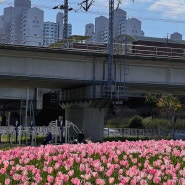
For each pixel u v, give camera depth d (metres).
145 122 73.44
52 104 74.12
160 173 9.68
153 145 15.59
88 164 11.12
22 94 69.19
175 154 13.46
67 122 40.16
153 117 79.94
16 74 38.22
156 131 59.56
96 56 40.19
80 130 44.66
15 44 37.25
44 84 44.75
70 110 47.94
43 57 39.00
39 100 69.56
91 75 40.69
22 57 38.53
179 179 9.27
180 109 79.19
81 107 44.72
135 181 8.64
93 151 13.62
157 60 41.72
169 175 10.02
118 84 41.09
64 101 48.84
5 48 36.91
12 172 10.12
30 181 9.48
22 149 14.41
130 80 41.84
